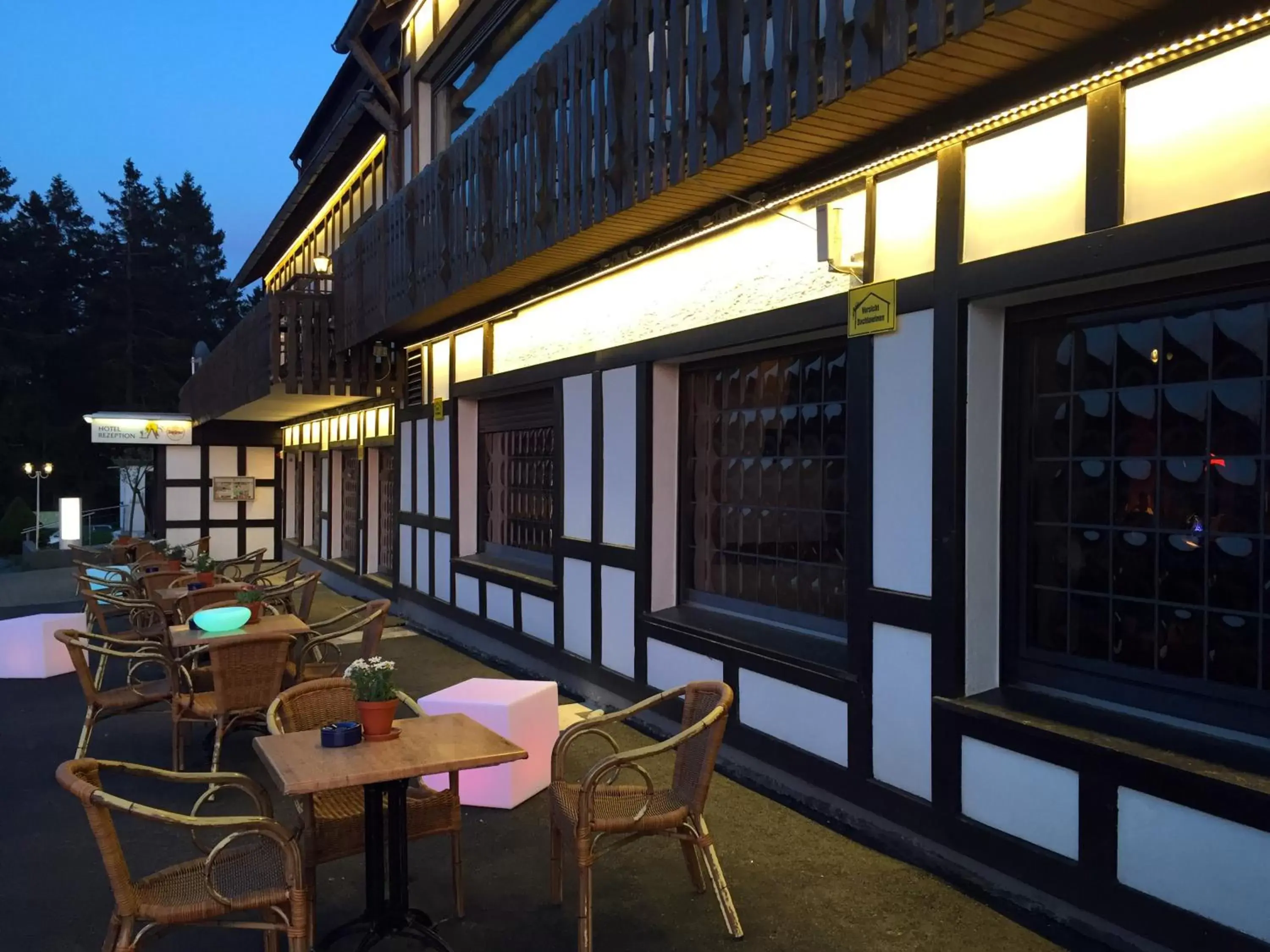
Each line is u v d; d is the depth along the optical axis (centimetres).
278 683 524
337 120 1335
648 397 584
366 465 1308
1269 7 260
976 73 329
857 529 419
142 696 536
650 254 568
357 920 323
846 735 428
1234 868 276
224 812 465
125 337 4678
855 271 416
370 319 938
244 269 2042
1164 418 324
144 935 270
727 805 454
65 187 5056
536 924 344
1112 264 305
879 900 354
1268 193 265
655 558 590
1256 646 298
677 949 323
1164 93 295
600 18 517
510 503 866
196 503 1888
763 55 393
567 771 514
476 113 905
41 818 459
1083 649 352
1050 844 332
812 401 485
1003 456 377
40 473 3409
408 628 1018
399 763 302
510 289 733
